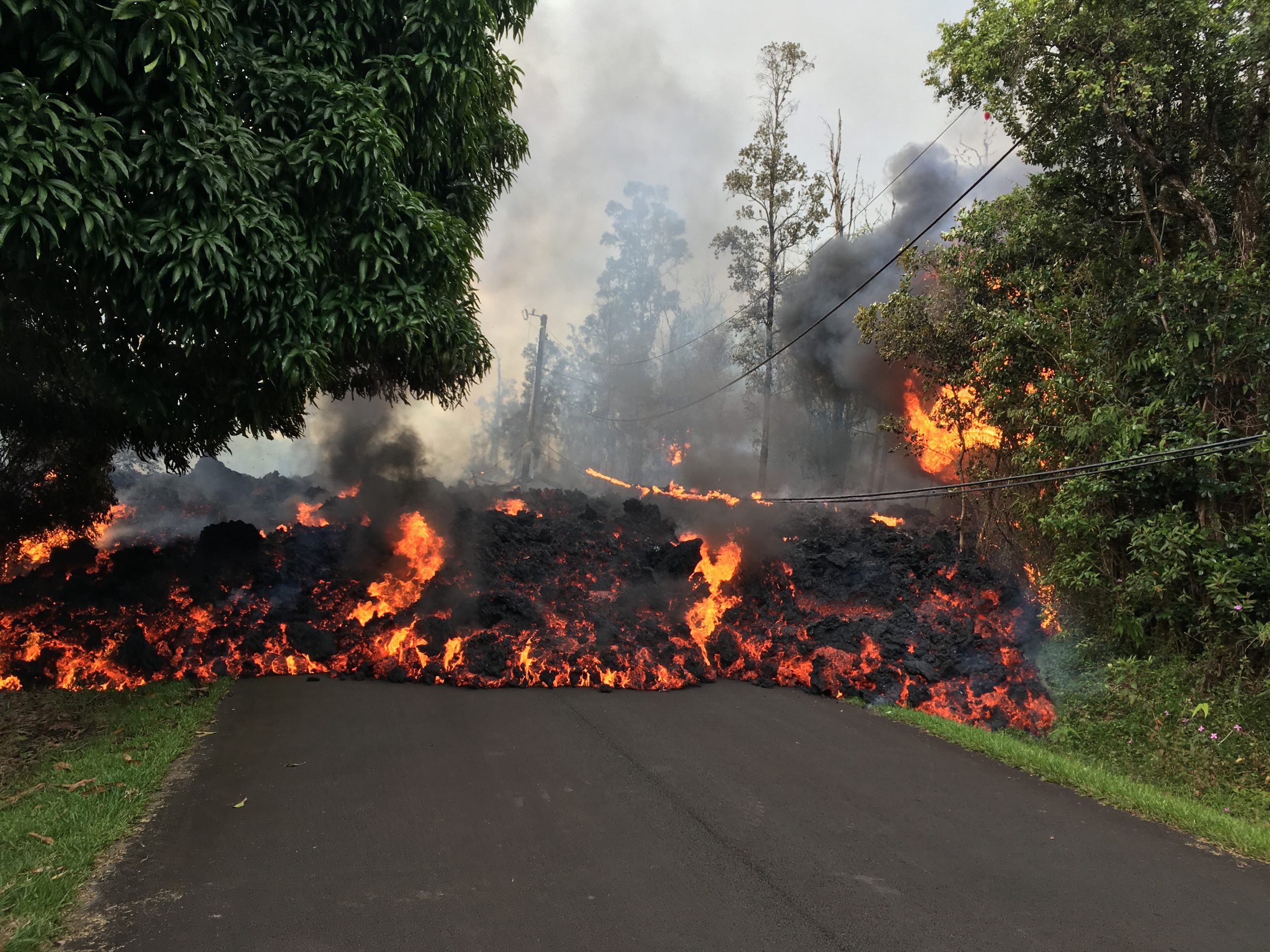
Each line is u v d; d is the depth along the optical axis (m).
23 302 7.55
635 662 10.98
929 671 10.78
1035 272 11.55
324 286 8.09
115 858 4.79
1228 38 9.26
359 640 10.84
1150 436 9.59
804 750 8.01
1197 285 9.14
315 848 5.07
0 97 5.79
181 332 7.11
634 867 5.05
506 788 6.37
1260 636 8.10
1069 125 10.48
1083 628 10.44
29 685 8.76
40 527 11.36
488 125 10.80
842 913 4.57
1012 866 5.38
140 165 6.53
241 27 7.99
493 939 4.10
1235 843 5.96
